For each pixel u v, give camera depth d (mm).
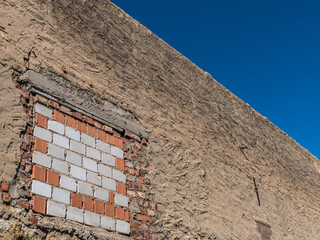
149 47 6008
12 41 3900
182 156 5527
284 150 8719
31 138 3600
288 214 7410
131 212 4258
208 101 6828
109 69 4992
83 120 4262
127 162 4578
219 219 5543
